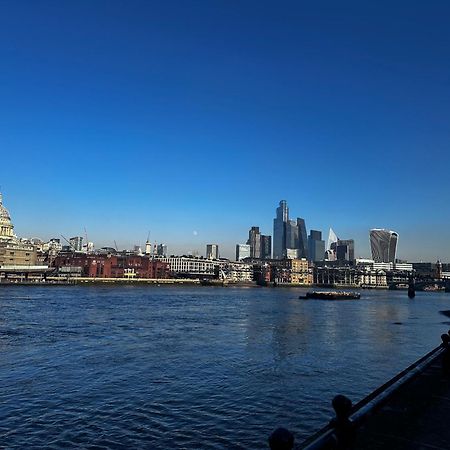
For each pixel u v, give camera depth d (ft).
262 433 72.95
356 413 23.84
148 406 85.97
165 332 201.46
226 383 105.19
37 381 103.19
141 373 113.60
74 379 105.81
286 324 255.91
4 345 152.15
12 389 95.91
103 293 592.19
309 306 460.14
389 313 383.86
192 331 208.13
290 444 15.40
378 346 174.09
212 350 153.38
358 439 27.58
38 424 75.36
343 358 143.95
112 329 205.36
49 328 201.87
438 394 38.11
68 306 343.46
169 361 130.52
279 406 87.71
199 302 460.55
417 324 279.49
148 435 71.41
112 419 78.33
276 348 162.20
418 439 27.68
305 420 79.71
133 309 335.88
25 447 66.13
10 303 360.28
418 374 37.88
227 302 480.23
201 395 94.38
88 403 87.10
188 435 71.61
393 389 31.60
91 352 142.41
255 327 234.79
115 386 100.17
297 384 105.81
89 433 71.77
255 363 131.34
